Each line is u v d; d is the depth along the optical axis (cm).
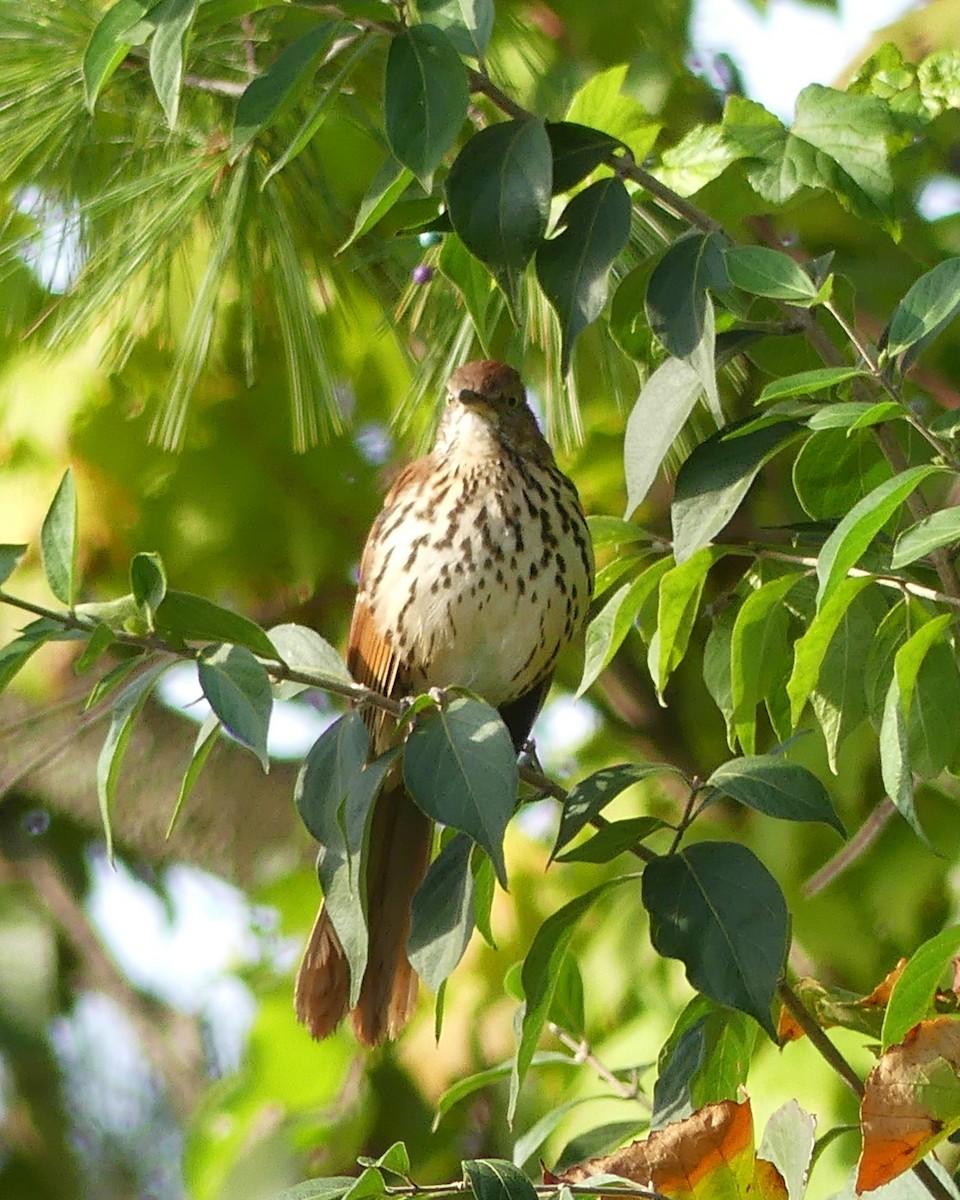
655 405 520
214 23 538
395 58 490
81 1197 1343
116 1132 1359
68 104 687
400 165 514
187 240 827
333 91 522
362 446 1052
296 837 1094
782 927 484
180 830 1098
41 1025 1303
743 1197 511
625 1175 513
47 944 1312
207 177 697
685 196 624
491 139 505
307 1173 1089
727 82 1017
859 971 937
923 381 952
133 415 1000
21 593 1055
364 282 806
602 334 707
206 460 1045
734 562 959
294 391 749
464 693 500
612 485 1005
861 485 580
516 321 499
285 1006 1113
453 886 516
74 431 1035
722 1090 562
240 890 1187
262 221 725
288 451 1046
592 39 977
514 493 788
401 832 761
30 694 1071
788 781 507
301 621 1101
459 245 571
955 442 489
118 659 1080
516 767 477
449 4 528
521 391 812
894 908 926
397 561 800
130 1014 1338
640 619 663
